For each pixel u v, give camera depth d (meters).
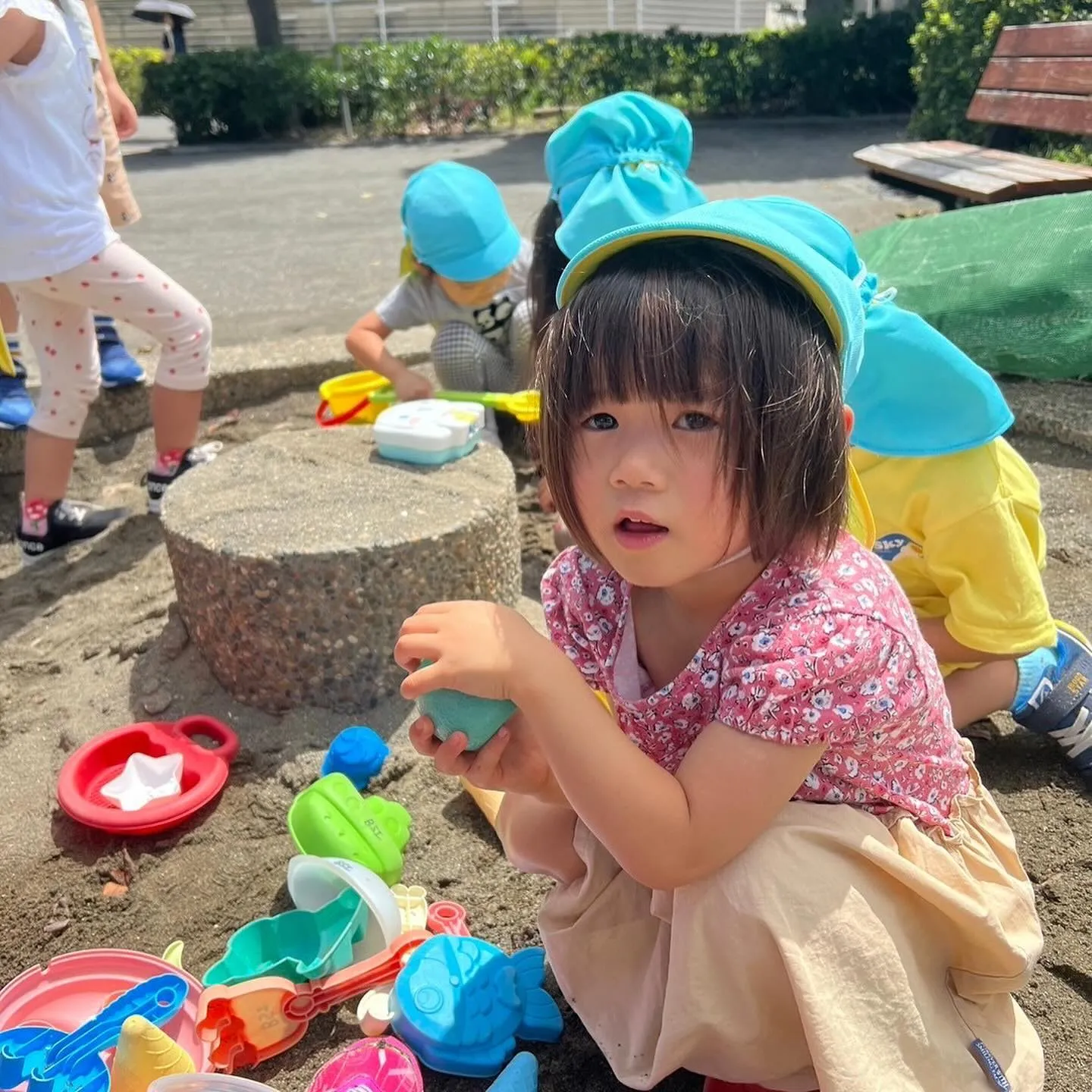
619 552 1.02
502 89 11.09
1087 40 4.57
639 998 1.22
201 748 1.84
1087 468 2.77
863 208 5.74
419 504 2.03
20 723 2.05
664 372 0.94
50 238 2.40
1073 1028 1.32
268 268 5.34
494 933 1.51
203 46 15.79
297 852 1.68
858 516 1.39
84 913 1.59
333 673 1.93
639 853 1.03
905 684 1.08
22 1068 1.24
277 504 2.04
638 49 11.23
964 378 1.52
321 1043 1.34
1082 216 3.10
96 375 2.70
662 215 2.19
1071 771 1.75
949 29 6.48
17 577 2.62
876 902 1.08
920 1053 1.08
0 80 2.30
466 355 2.81
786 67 11.01
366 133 10.99
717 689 1.12
